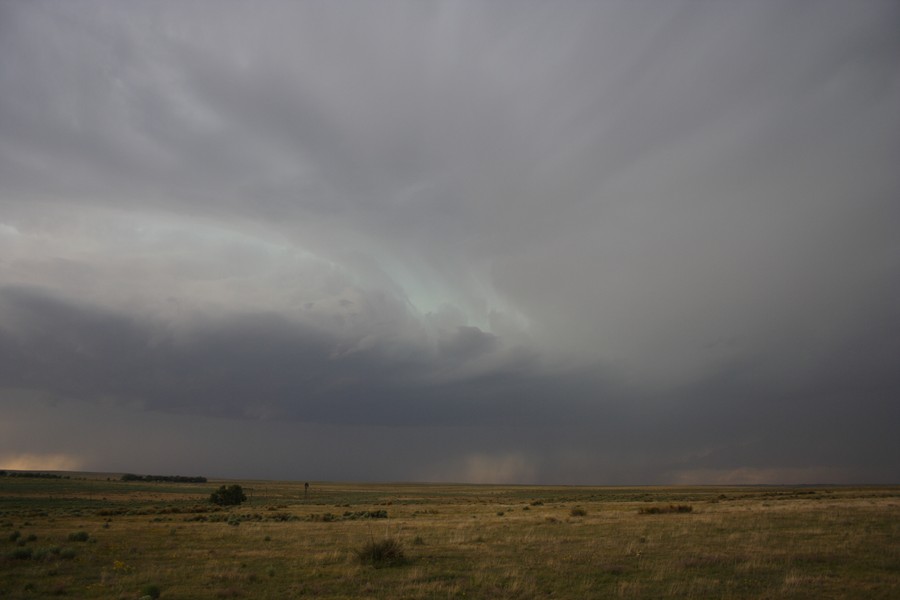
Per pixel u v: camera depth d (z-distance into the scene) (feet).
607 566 59.57
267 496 400.47
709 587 48.60
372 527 118.62
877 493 287.89
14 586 54.70
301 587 53.06
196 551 80.12
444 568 62.23
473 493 497.87
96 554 77.15
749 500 220.43
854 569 55.88
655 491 539.29
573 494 442.09
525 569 60.18
